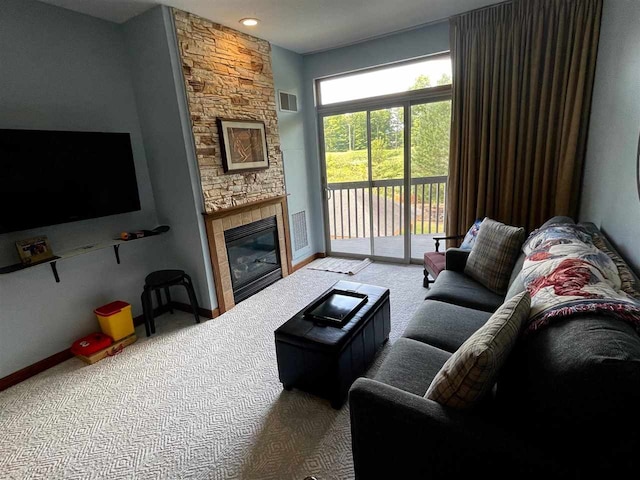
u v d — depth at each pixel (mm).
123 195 2840
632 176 1730
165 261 3326
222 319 3123
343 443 1683
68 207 2510
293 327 2006
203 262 3064
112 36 2822
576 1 2627
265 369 2330
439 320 1913
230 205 3268
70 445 1784
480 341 1008
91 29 2686
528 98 2979
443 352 1632
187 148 2854
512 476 868
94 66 2715
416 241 4328
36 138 2297
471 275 2484
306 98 4293
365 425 1121
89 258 2777
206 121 2971
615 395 750
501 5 2914
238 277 3498
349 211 4586
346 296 2361
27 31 2338
